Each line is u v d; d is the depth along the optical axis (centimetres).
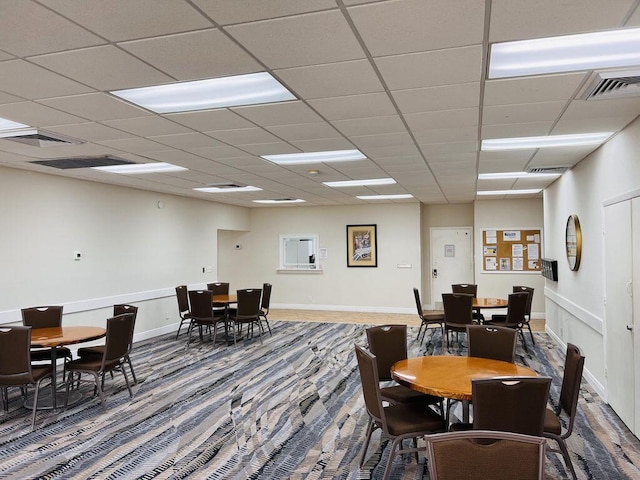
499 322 752
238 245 1214
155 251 835
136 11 198
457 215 1123
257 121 376
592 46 237
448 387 294
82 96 311
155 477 316
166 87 296
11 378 404
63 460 343
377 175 668
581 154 521
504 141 456
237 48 237
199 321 745
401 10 198
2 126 391
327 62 256
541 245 1030
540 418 262
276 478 315
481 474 172
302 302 1169
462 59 253
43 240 619
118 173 630
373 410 312
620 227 412
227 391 507
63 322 645
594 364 510
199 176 664
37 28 213
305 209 1168
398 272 1102
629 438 374
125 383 537
